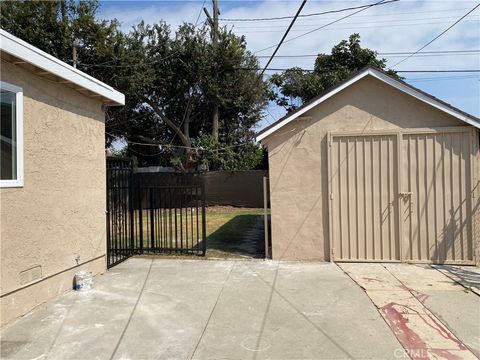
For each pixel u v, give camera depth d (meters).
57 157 5.36
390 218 6.93
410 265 6.79
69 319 4.50
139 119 20.53
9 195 4.43
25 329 4.23
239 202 18.52
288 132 7.26
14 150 4.58
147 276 6.34
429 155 6.82
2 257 4.30
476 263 6.66
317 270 6.55
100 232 6.52
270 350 3.71
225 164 19.56
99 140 6.56
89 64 15.71
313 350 3.70
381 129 6.92
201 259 7.55
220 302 5.04
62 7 15.15
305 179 7.21
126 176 7.86
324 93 6.95
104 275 6.43
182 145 21.59
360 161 7.02
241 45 19.06
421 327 4.20
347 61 20.44
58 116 5.40
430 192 6.81
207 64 18.36
